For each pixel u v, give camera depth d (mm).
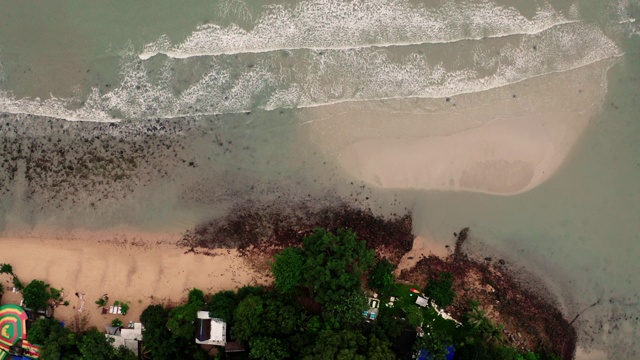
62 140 37438
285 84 37656
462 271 37531
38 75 37469
